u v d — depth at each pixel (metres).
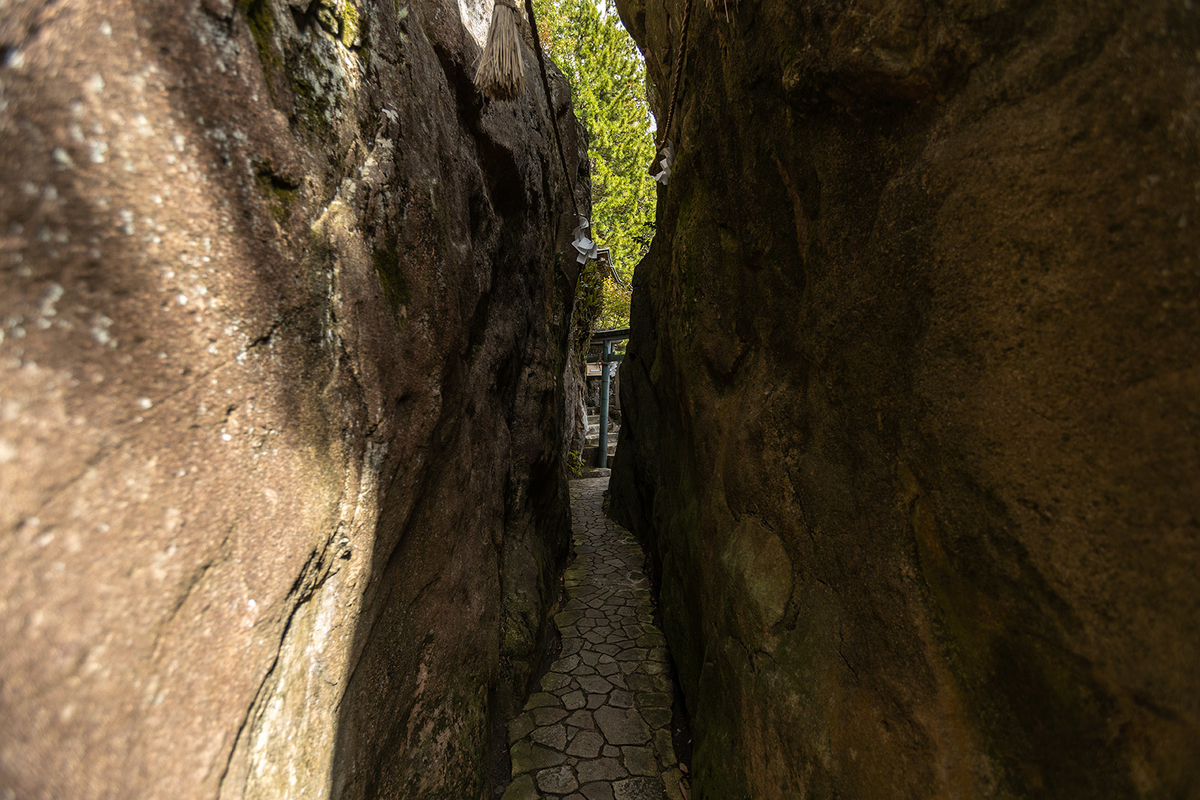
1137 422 0.78
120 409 0.75
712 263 2.61
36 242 0.66
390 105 1.78
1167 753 0.74
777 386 2.00
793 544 1.85
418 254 1.90
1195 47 0.72
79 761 0.66
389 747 1.65
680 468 4.03
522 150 4.13
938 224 1.14
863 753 1.39
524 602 3.81
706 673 2.62
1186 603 0.72
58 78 0.69
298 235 1.23
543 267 5.31
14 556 0.61
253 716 1.03
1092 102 0.84
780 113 1.77
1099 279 0.83
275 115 1.17
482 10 3.46
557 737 3.22
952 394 1.11
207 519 0.90
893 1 1.18
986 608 1.07
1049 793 0.94
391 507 1.64
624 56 15.95
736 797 2.06
